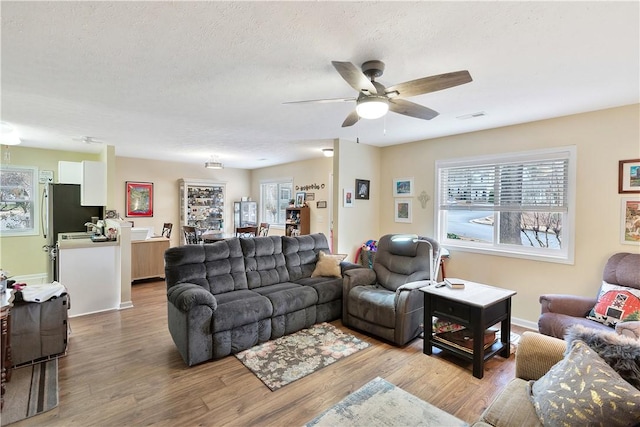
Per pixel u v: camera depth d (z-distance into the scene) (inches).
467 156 163.0
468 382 96.5
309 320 138.3
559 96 108.0
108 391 90.6
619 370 53.1
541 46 74.7
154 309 160.1
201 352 105.9
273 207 311.6
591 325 95.7
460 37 71.0
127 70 88.4
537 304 139.9
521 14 62.0
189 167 295.7
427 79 71.7
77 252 150.3
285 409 83.5
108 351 115.0
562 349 67.6
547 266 136.9
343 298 142.9
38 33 69.1
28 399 86.0
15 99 112.5
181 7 59.9
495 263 153.6
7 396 87.2
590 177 125.0
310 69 88.0
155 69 87.8
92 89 102.7
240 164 297.6
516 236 149.8
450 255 170.2
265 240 155.3
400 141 187.2
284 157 253.1
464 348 107.0
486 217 160.2
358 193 191.2
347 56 80.2
